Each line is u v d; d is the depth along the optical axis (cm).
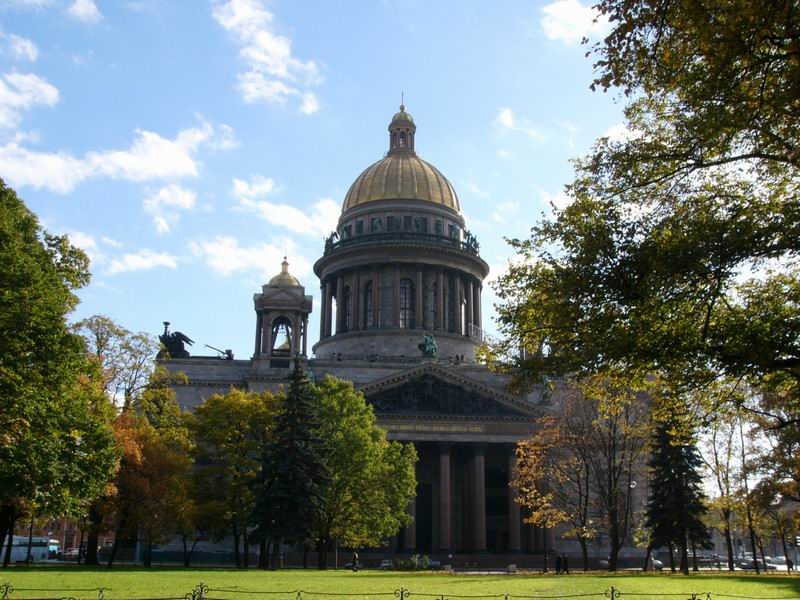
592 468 8619
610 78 2492
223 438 9069
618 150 3173
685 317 2998
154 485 7719
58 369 4394
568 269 3088
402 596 3588
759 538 11044
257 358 12062
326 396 8919
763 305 3116
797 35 2203
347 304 14888
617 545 7562
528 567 10625
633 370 3225
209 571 6981
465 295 15125
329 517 8544
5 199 5162
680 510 8338
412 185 15438
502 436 11356
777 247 2733
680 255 2772
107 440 5184
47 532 17700
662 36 2455
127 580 4847
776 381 3303
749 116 2581
